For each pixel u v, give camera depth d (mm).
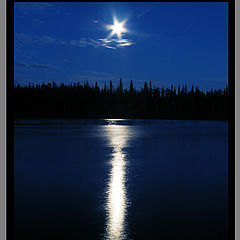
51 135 33281
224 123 72500
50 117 102812
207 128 49750
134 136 32281
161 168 13062
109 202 7980
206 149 20391
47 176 11383
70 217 6789
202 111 104938
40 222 6477
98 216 6879
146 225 6328
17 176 11352
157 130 43781
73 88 115875
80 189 9297
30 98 109000
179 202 7949
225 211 7152
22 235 5781
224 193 8797
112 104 116125
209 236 5742
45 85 111500
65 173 11961
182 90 109625
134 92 116875
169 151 19266
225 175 11500
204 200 8109
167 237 5668
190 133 37125
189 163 14500
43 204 7793
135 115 112375
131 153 18234
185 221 6551
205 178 10992
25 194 8750
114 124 65000
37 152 18688
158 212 7121
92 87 117875
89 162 14680
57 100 112688
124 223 6445
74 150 19734
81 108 113625
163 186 9703
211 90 101562
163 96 113500
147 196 8477
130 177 11172
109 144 23828
